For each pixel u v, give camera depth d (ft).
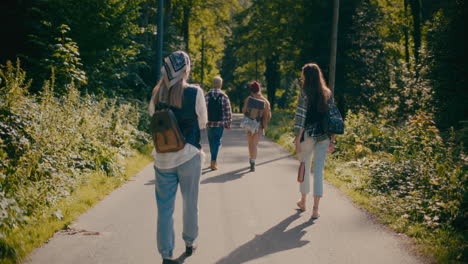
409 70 55.06
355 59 77.10
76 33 36.42
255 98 26.37
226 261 11.91
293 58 95.50
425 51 48.47
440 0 50.39
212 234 14.26
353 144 34.45
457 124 41.75
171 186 11.38
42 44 32.32
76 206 16.30
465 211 15.38
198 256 12.26
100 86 40.01
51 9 35.99
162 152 11.02
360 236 14.16
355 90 75.72
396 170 21.56
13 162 16.25
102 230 14.25
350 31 76.02
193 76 115.14
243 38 111.45
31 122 18.74
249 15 108.99
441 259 11.68
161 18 42.65
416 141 25.11
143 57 61.05
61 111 23.06
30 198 14.89
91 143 23.47
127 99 46.73
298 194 20.39
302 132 16.62
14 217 12.73
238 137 53.57
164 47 70.90
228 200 18.94
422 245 13.05
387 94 58.85
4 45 33.88
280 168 28.14
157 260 11.84
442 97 45.11
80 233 13.84
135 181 22.44
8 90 19.20
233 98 203.62
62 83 31.50
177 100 11.10
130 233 14.05
